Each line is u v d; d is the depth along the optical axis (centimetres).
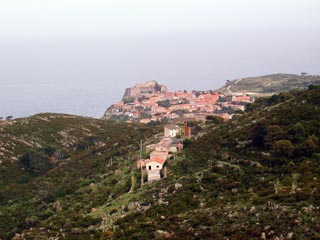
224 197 8350
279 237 6247
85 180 13075
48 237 8894
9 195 13738
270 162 9412
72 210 10688
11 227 10738
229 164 10012
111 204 10094
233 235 6562
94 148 17538
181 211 8269
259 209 7150
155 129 18138
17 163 16712
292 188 7731
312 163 8750
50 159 17675
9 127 19488
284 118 10962
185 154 11581
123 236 7588
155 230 7450
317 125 10106
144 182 10862
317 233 6153
